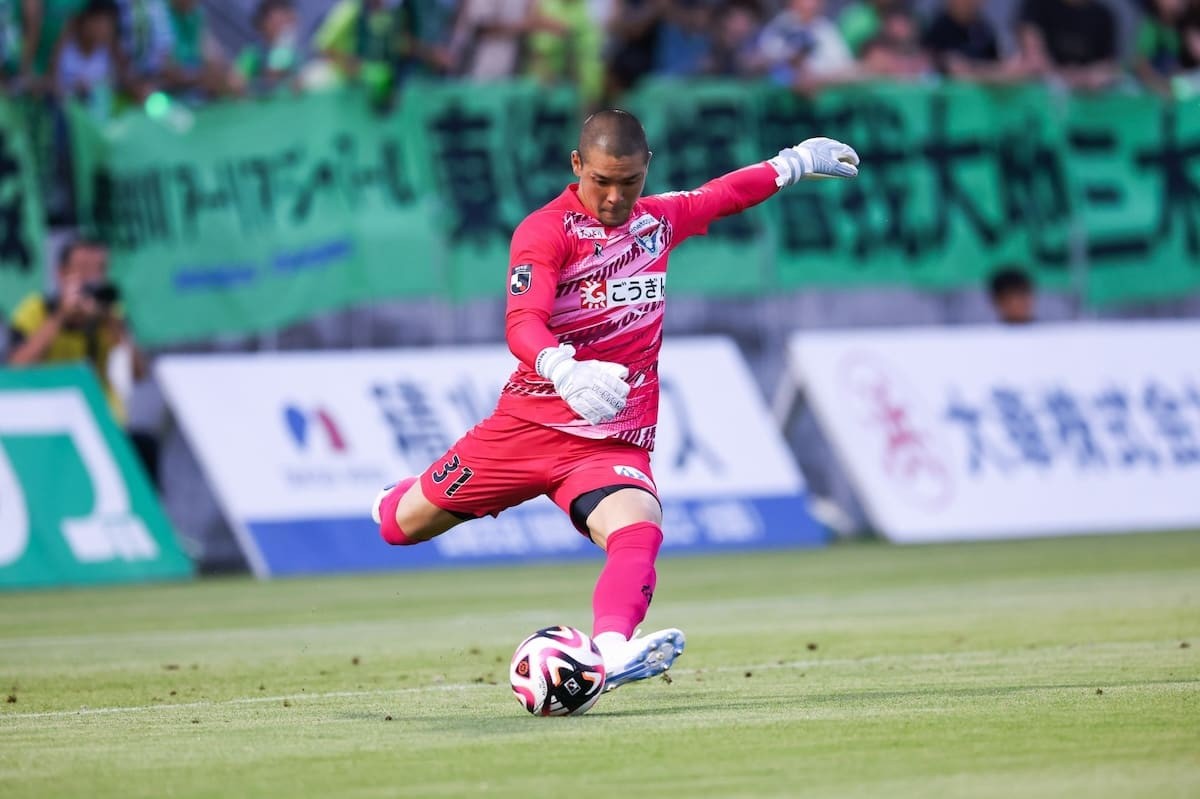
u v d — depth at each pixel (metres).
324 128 47.38
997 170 53.62
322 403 47.44
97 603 38.59
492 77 51.84
